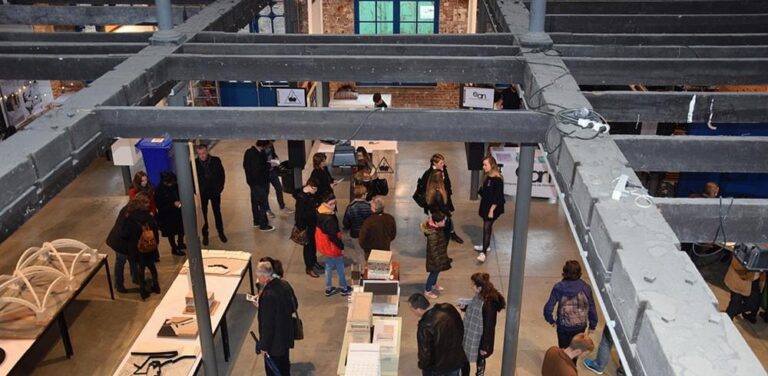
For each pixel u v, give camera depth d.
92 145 2.87
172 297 6.56
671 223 2.30
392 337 6.05
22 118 10.73
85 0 6.18
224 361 6.78
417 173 11.34
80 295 7.89
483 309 5.87
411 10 13.59
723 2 5.43
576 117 2.73
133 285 8.09
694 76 3.83
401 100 13.82
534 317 7.44
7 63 3.88
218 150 12.31
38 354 6.83
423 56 3.99
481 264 8.56
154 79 3.69
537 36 4.10
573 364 5.27
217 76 3.95
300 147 9.68
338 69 3.94
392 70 3.94
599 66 3.83
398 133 3.08
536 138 3.03
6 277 6.55
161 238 9.29
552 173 2.79
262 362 6.80
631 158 2.84
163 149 9.99
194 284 5.41
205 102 11.17
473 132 3.05
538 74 3.46
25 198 2.23
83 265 7.07
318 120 3.07
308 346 6.98
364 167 9.15
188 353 5.73
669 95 3.42
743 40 4.48
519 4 5.43
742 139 2.79
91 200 10.38
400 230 9.43
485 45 4.17
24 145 2.37
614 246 1.76
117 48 4.21
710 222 2.29
